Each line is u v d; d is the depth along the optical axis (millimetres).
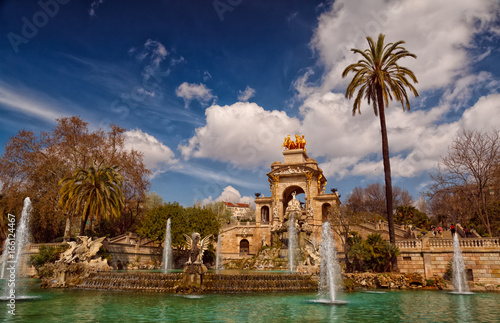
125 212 63781
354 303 21438
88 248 35250
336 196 81312
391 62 37875
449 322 15422
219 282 27484
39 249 42594
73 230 60281
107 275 30375
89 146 55969
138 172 61781
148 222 57594
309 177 82750
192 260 27500
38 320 15672
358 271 35500
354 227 61188
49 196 51719
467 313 17781
